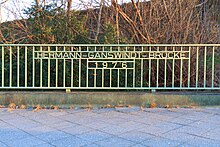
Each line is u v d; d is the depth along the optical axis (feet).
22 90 18.74
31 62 19.61
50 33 21.62
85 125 13.38
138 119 14.49
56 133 12.08
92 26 23.86
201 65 20.51
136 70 19.26
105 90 18.80
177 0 22.88
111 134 11.92
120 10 23.39
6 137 11.55
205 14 24.94
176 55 18.11
